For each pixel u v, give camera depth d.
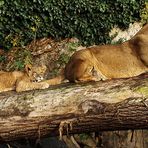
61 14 17.02
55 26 17.08
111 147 13.84
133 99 8.13
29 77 11.59
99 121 8.30
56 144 13.35
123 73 10.40
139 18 17.30
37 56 16.62
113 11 17.14
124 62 10.40
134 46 10.44
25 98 8.87
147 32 10.37
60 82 10.70
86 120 8.35
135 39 10.45
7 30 17.11
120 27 17.34
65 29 17.05
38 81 11.41
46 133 8.65
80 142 13.90
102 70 10.41
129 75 10.38
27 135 8.76
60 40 17.09
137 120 8.12
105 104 8.23
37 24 17.03
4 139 8.89
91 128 8.45
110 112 8.19
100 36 17.19
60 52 16.67
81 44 17.19
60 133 8.34
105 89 8.46
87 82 9.34
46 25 17.06
